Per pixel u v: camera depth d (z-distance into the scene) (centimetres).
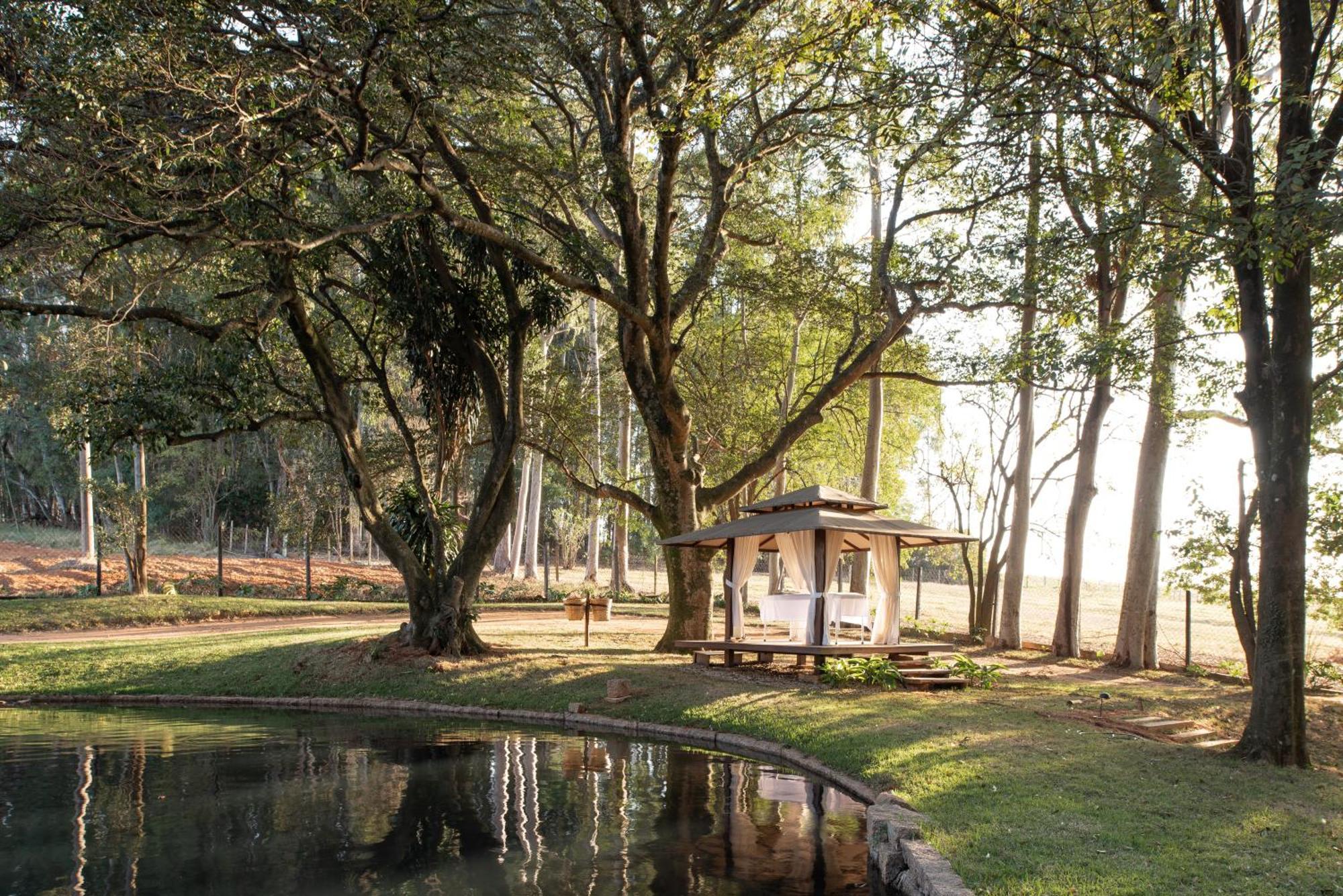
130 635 2598
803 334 3325
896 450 3678
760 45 1448
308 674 2036
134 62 1127
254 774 1220
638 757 1347
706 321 2933
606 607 2559
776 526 1800
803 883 773
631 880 779
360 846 878
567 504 6206
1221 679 1903
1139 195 1299
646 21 1619
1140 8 1186
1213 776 1010
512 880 777
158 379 1831
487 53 1504
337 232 1460
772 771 1244
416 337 1986
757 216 2473
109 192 1321
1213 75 1148
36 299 2756
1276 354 1116
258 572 4325
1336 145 1063
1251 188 1105
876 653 1825
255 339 1895
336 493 3959
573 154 1970
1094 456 2253
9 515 6438
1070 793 931
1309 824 827
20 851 863
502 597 4053
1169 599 5278
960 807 889
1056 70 1211
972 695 1605
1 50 1096
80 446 1834
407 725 1672
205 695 1995
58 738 1517
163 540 5609
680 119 1658
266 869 805
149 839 905
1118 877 676
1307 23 1093
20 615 2798
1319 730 1367
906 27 1233
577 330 4116
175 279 1903
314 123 1442
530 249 2112
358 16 1251
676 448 2156
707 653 2022
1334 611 1847
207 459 4775
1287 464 1110
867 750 1207
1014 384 2005
